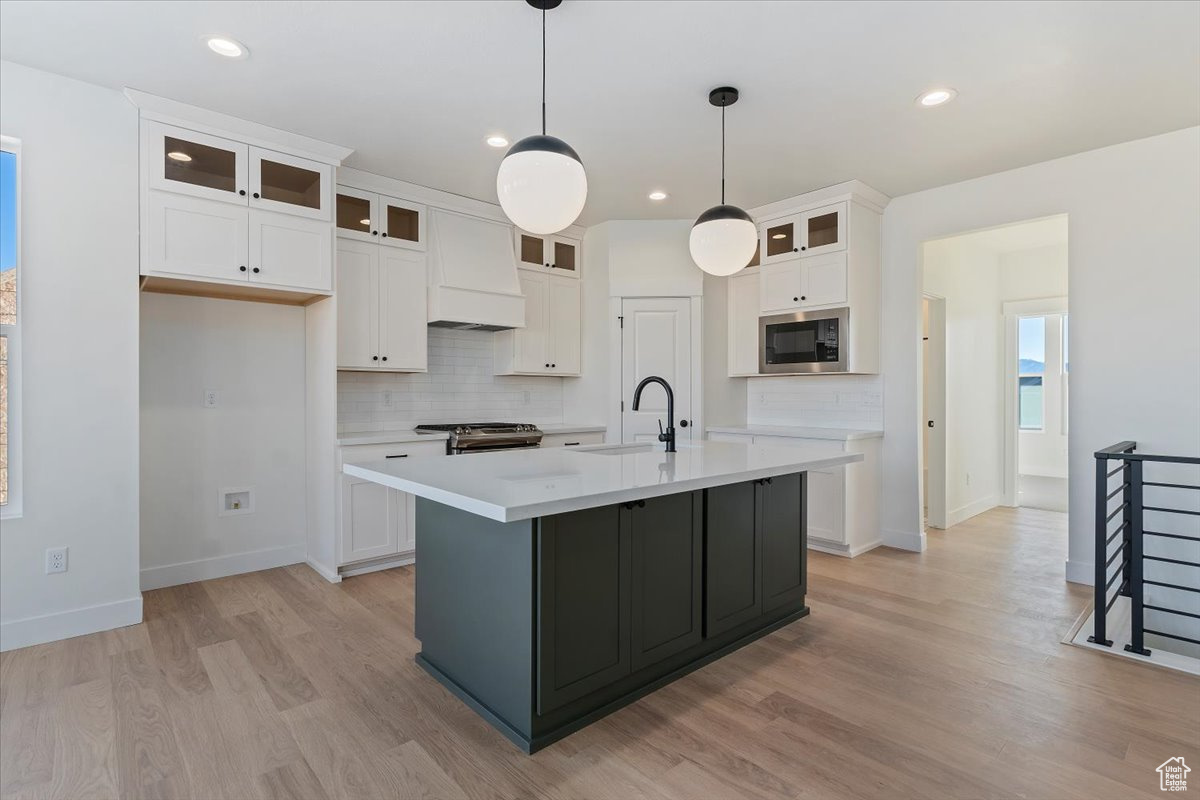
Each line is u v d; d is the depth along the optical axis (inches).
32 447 101.3
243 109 115.2
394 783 65.7
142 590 128.6
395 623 111.5
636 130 123.9
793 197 166.2
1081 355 135.3
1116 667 93.8
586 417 197.5
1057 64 98.5
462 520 83.8
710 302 192.1
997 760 69.7
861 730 76.3
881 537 171.6
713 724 77.7
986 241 211.9
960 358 205.2
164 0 82.6
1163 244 125.2
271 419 146.1
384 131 124.8
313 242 130.7
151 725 76.6
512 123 121.2
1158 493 127.0
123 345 109.5
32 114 100.7
